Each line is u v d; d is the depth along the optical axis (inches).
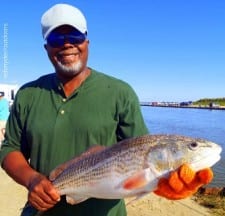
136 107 35.7
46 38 35.4
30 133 35.9
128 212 84.0
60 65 35.2
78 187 32.8
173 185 28.8
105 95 35.4
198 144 30.4
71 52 35.1
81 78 35.9
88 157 32.9
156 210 86.9
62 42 34.9
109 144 35.1
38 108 36.2
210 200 99.6
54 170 33.9
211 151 30.4
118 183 31.2
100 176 31.9
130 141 31.5
